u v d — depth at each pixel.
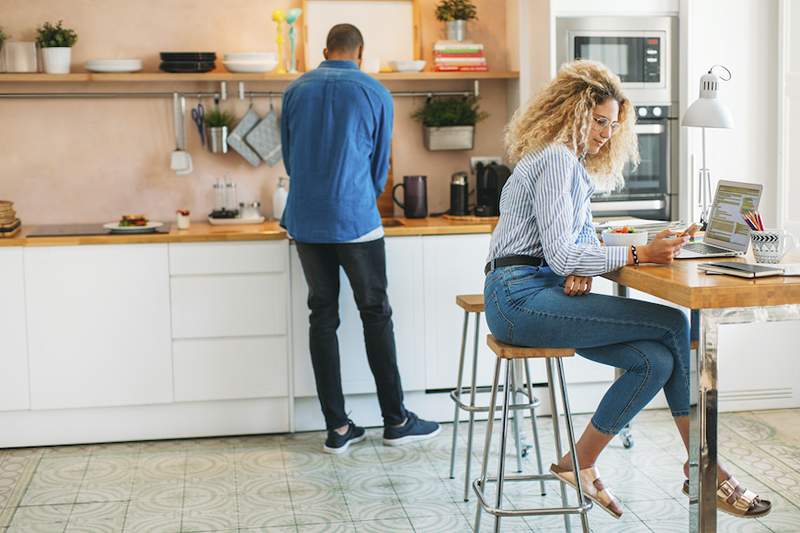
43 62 4.62
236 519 3.43
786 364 4.61
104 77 4.54
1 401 4.25
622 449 4.13
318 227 4.05
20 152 4.74
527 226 3.01
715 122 3.54
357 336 4.45
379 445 4.27
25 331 4.24
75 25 4.72
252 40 4.86
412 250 4.41
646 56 4.54
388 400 4.23
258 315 4.36
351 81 4.04
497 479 3.01
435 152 5.07
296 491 3.71
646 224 3.71
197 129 4.86
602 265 2.84
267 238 4.33
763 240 2.77
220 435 4.43
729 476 2.88
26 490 3.76
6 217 4.38
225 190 4.86
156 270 4.28
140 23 4.77
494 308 3.01
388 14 4.93
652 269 2.77
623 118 3.10
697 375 2.59
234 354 4.37
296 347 4.41
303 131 4.04
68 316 4.26
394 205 5.06
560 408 4.61
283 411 4.45
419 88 5.02
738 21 4.50
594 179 3.20
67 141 4.77
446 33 4.94
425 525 3.36
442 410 4.56
